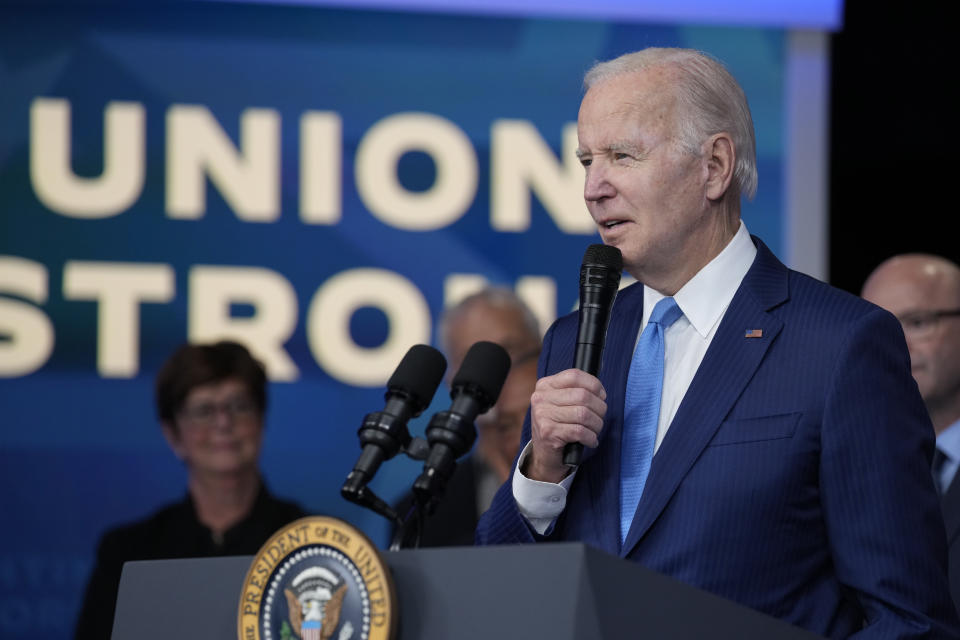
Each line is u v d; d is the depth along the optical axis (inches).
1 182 553.6
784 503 233.9
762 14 588.1
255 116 569.3
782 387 241.1
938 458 452.8
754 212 575.8
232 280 559.8
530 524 252.5
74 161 559.2
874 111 644.1
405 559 191.2
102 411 542.6
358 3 579.2
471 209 573.0
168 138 564.4
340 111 573.0
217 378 539.5
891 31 627.2
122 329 550.3
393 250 568.4
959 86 637.9
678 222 254.4
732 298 257.4
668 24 586.6
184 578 207.2
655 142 253.1
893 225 647.8
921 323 467.5
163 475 539.2
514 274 570.9
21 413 538.3
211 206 562.3
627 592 183.0
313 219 566.3
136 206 559.2
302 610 189.8
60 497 534.3
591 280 246.4
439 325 564.4
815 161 581.3
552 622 178.4
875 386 238.5
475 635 183.3
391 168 572.7
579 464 243.1
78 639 520.4
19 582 526.3
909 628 221.9
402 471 542.6
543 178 577.3
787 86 585.0
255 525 536.7
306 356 557.6
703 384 247.4
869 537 230.7
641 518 238.7
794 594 233.8
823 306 249.9
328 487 546.9
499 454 514.0
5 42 561.3
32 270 549.3
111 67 565.6
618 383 263.3
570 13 585.0
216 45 571.5
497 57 581.6
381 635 185.0
